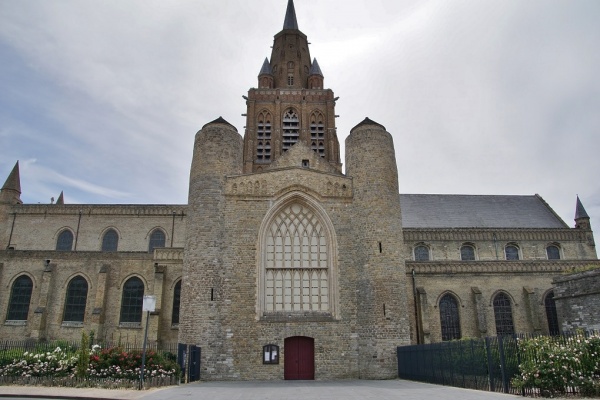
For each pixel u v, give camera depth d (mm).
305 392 23188
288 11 72375
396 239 37031
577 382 19297
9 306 47000
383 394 21797
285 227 37906
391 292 35250
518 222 57531
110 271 47750
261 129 61781
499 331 44375
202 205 36781
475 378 23938
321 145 61344
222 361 33531
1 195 58719
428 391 22938
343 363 34312
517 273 46000
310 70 68562
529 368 20188
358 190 38125
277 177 38250
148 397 20484
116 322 45969
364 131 39375
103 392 22281
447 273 45438
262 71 67375
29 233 56625
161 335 45094
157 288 45500
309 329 34938
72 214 57438
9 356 26328
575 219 59375
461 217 57812
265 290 36188
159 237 57156
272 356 34094
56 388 23516
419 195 61500
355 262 36656
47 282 46562
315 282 36781
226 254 36000
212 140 38500
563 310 36250
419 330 43406
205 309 34219
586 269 36062
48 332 45625
